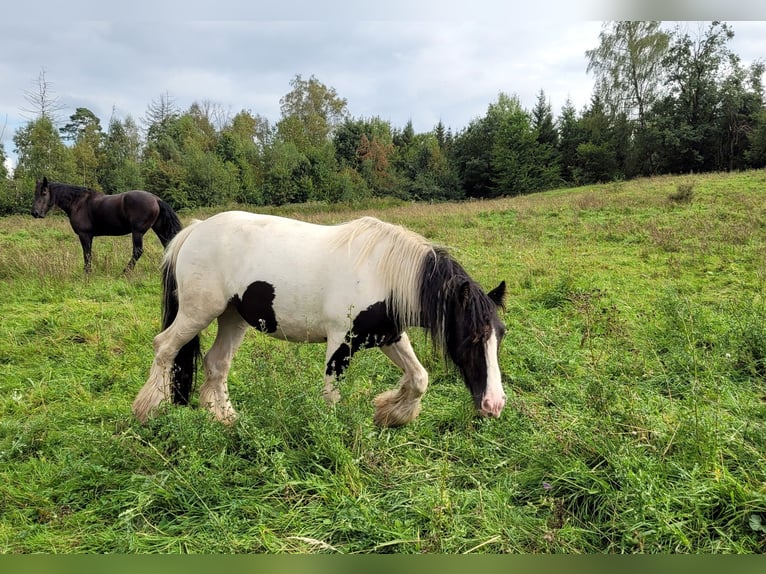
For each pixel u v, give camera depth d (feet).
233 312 12.12
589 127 140.36
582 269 25.71
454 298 9.75
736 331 14.51
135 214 28.71
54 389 13.53
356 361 10.69
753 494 7.41
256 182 140.56
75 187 29.04
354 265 10.25
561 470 8.64
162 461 9.23
